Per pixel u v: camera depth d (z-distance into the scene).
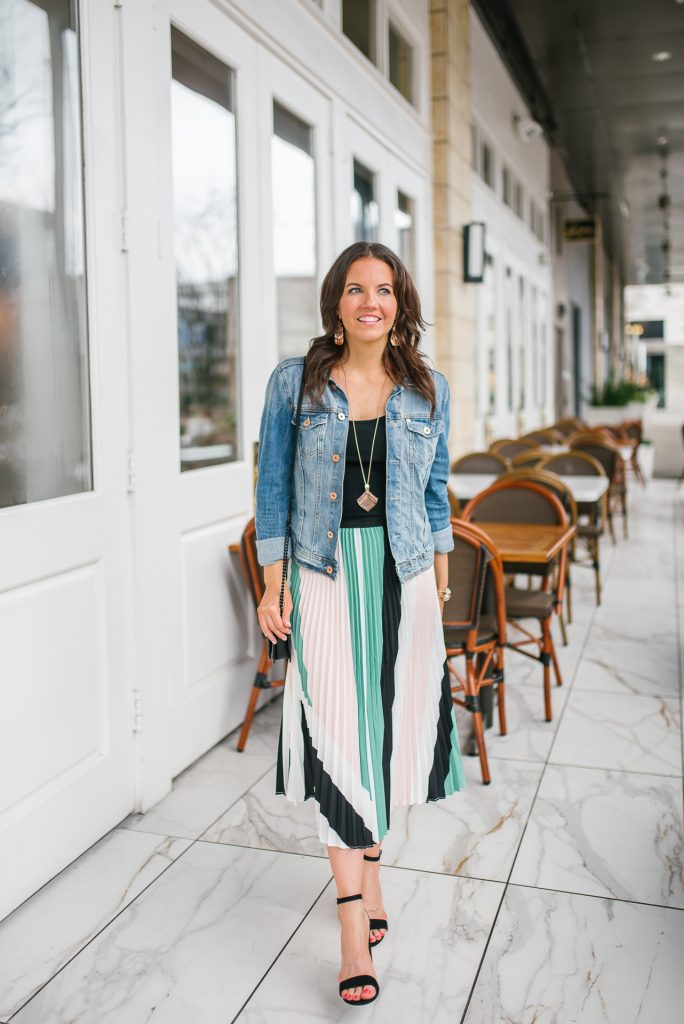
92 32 2.42
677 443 17.06
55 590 2.34
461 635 3.00
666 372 36.84
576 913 2.18
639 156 12.61
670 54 8.58
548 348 12.45
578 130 11.30
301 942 2.08
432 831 2.61
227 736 3.34
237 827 2.64
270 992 1.91
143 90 2.65
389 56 5.50
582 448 7.49
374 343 1.88
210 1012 1.84
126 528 2.64
